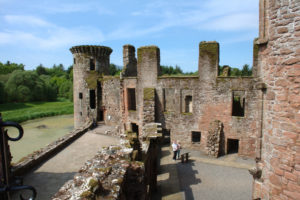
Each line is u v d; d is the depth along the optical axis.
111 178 4.79
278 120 5.58
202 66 17.19
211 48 16.69
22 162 11.80
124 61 24.98
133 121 21.75
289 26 5.13
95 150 16.06
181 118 18.56
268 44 5.88
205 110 17.47
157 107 19.45
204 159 15.98
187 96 22.30
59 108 59.41
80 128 23.19
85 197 3.78
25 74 68.19
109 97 27.03
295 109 5.09
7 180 2.83
